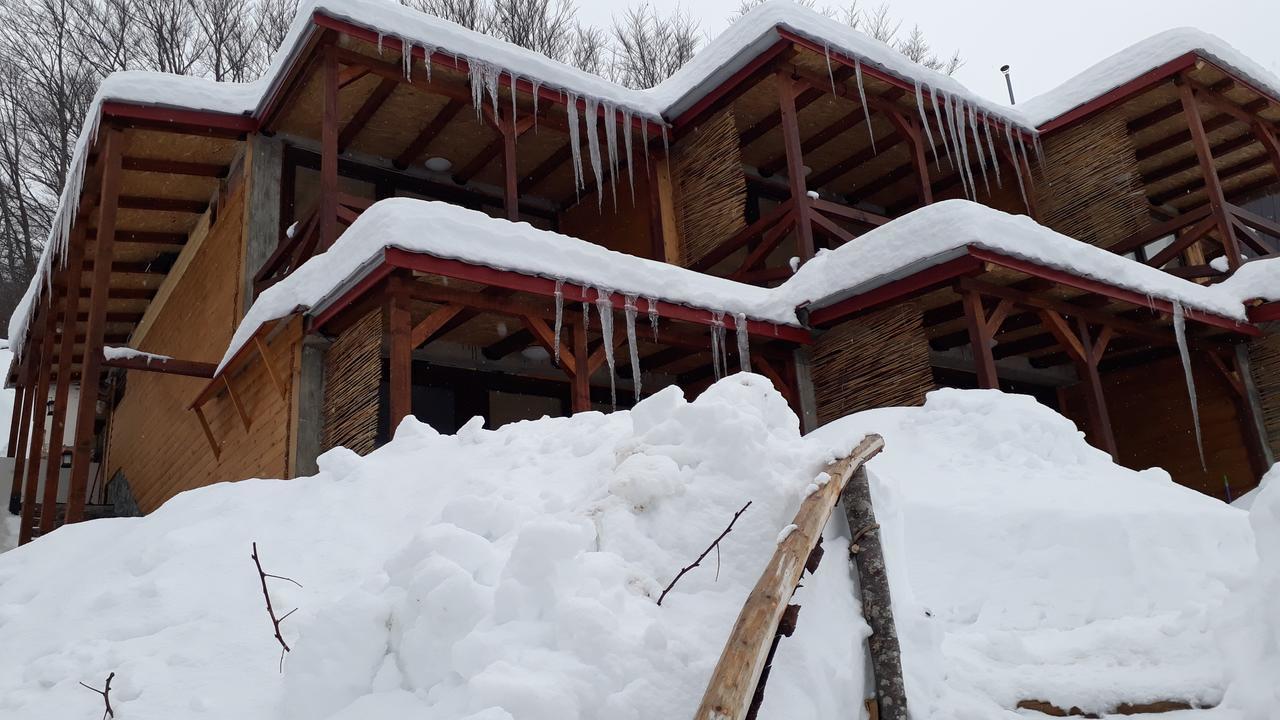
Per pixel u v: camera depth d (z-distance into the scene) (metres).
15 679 3.11
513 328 9.33
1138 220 12.16
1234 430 12.03
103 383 16.06
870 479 3.30
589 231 12.45
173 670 3.00
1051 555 4.79
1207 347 11.58
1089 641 3.69
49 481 10.17
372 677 2.49
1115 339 11.58
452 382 10.12
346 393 7.75
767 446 3.05
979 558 4.91
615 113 10.90
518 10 23.59
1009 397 7.02
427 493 4.18
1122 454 13.19
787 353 10.16
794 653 2.54
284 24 23.42
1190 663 3.31
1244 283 11.34
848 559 3.01
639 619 2.44
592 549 2.74
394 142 10.95
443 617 2.45
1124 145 12.37
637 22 25.36
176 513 4.38
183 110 9.68
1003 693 3.26
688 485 2.95
